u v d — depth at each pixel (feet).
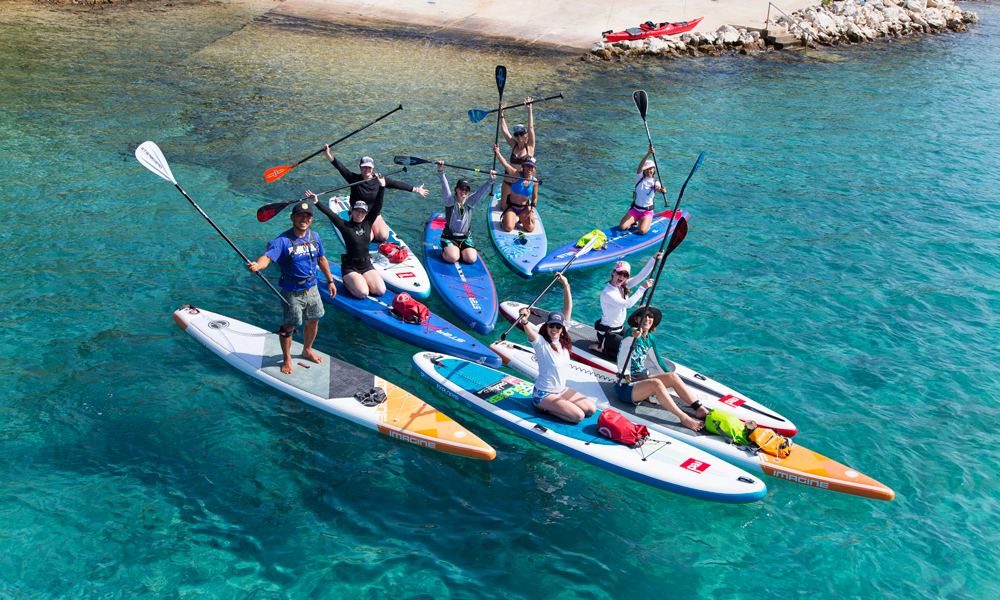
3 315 29.71
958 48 98.53
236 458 22.66
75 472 21.61
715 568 19.51
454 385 26.30
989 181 51.21
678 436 23.67
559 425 24.08
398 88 68.33
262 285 33.78
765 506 21.91
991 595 18.65
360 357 28.78
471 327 31.14
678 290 35.17
